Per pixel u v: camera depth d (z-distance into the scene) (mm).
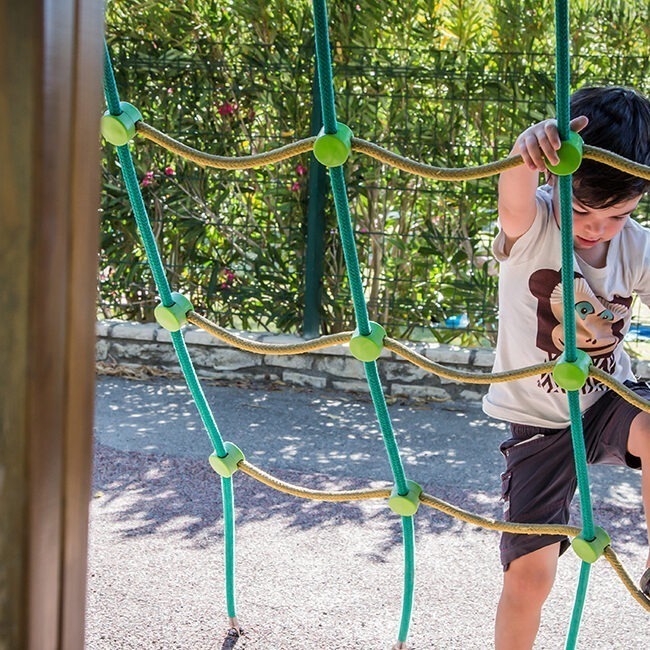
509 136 5465
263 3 5555
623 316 2256
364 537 3549
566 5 1422
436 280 5730
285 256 5867
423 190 5531
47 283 622
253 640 2678
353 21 5480
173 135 5859
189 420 5020
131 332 5848
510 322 2240
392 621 2844
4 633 653
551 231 2131
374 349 1890
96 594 2930
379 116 5594
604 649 2707
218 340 5773
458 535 3600
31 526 643
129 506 3781
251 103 5750
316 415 5195
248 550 3369
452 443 4805
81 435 683
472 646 2693
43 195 611
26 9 591
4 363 624
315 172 5613
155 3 5734
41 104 601
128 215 6020
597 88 2127
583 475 1964
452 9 5547
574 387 1821
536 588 2135
